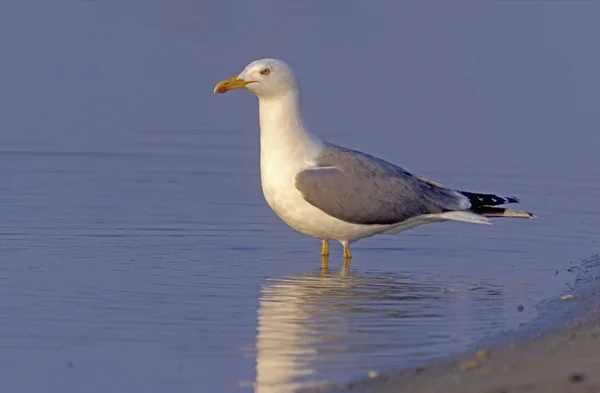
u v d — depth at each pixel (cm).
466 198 1516
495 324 1169
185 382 1005
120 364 1051
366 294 1308
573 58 3042
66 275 1359
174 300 1264
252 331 1150
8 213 1666
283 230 1634
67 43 3062
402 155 2134
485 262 1480
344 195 1441
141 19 3466
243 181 1922
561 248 1560
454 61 3017
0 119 2331
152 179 1917
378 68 2931
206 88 2689
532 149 2183
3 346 1102
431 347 1088
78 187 1845
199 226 1633
